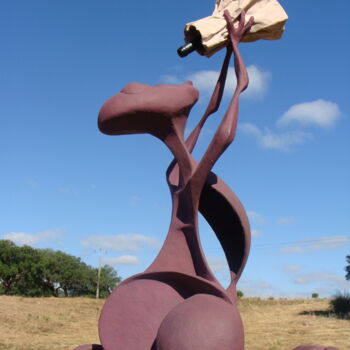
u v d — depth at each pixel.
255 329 23.22
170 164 8.67
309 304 31.64
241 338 6.30
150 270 7.66
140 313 7.16
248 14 8.66
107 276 56.25
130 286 7.39
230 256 8.17
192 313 6.24
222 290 6.98
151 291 7.27
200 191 7.63
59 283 52.62
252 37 8.69
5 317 24.34
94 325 24.62
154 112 7.90
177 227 7.84
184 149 8.00
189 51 8.49
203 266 7.52
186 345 5.99
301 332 21.55
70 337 21.06
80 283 53.47
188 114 8.18
